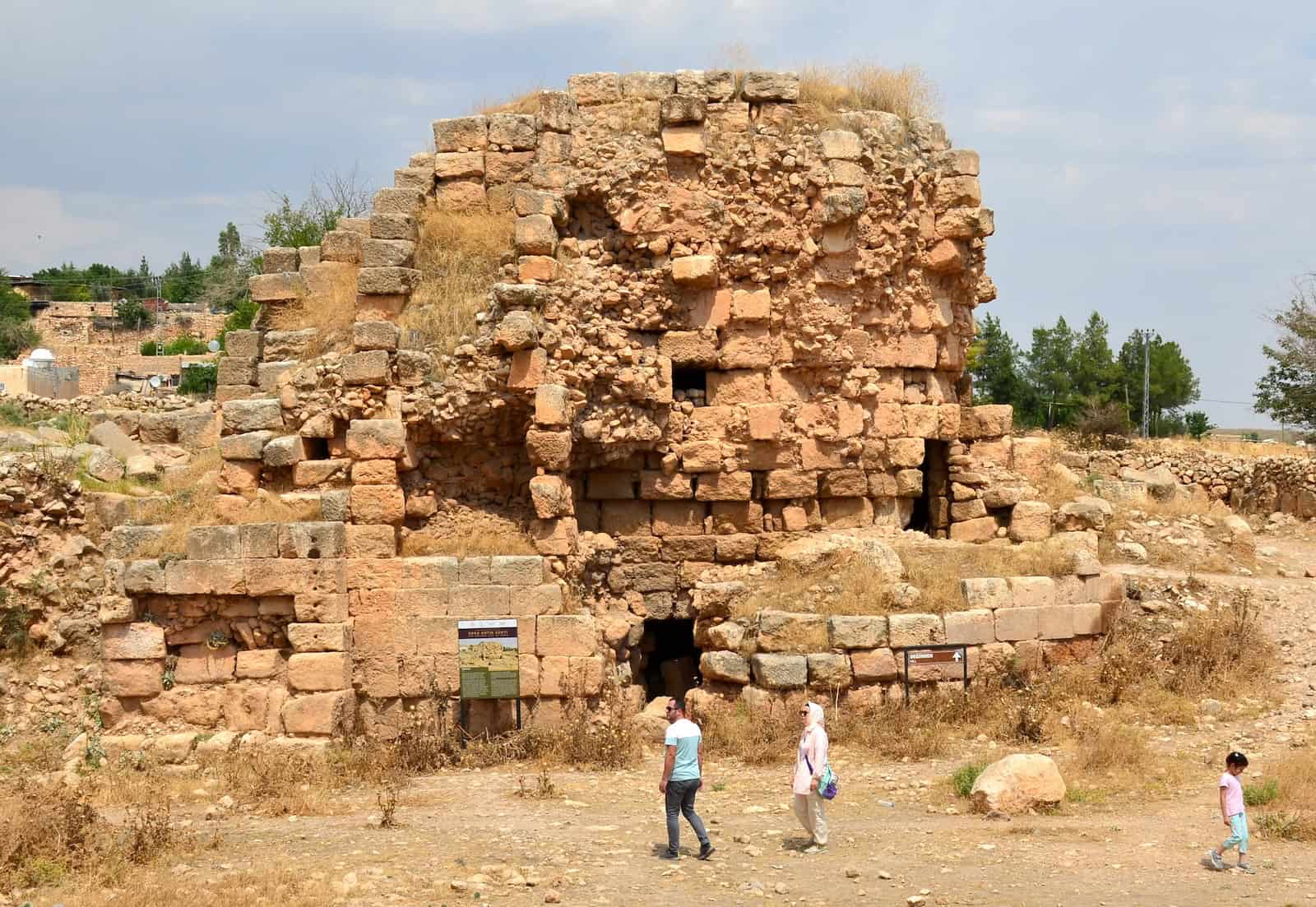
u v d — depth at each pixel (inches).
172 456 806.5
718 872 453.7
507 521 728.3
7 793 569.3
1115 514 935.7
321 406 714.8
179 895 414.0
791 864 464.4
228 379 813.9
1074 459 1221.7
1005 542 801.6
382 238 740.0
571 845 487.8
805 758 485.4
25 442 738.8
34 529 698.8
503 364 707.4
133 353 2383.1
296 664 658.2
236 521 690.8
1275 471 1242.6
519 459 740.7
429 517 719.7
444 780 621.3
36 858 453.1
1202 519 956.6
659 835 508.1
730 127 778.8
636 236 765.9
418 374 708.0
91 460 747.4
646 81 787.4
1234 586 815.7
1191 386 2498.8
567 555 705.6
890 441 798.5
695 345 772.0
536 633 670.5
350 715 667.4
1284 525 1208.8
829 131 772.6
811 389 784.3
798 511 783.7
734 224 770.8
